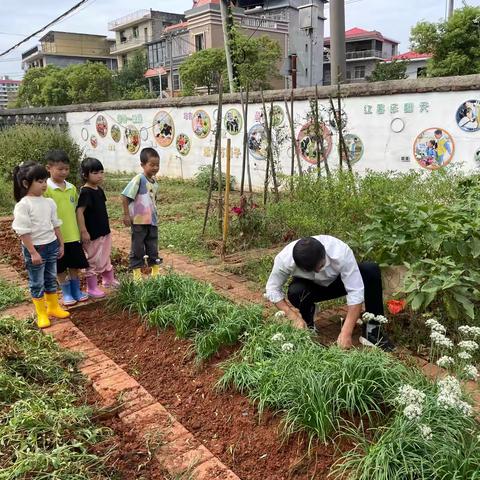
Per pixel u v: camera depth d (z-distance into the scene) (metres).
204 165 12.41
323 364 2.82
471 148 7.50
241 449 2.61
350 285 3.33
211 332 3.59
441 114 7.75
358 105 8.76
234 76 13.64
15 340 3.63
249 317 3.74
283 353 3.07
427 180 5.93
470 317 3.56
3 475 2.21
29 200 4.14
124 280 4.68
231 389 3.10
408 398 2.30
